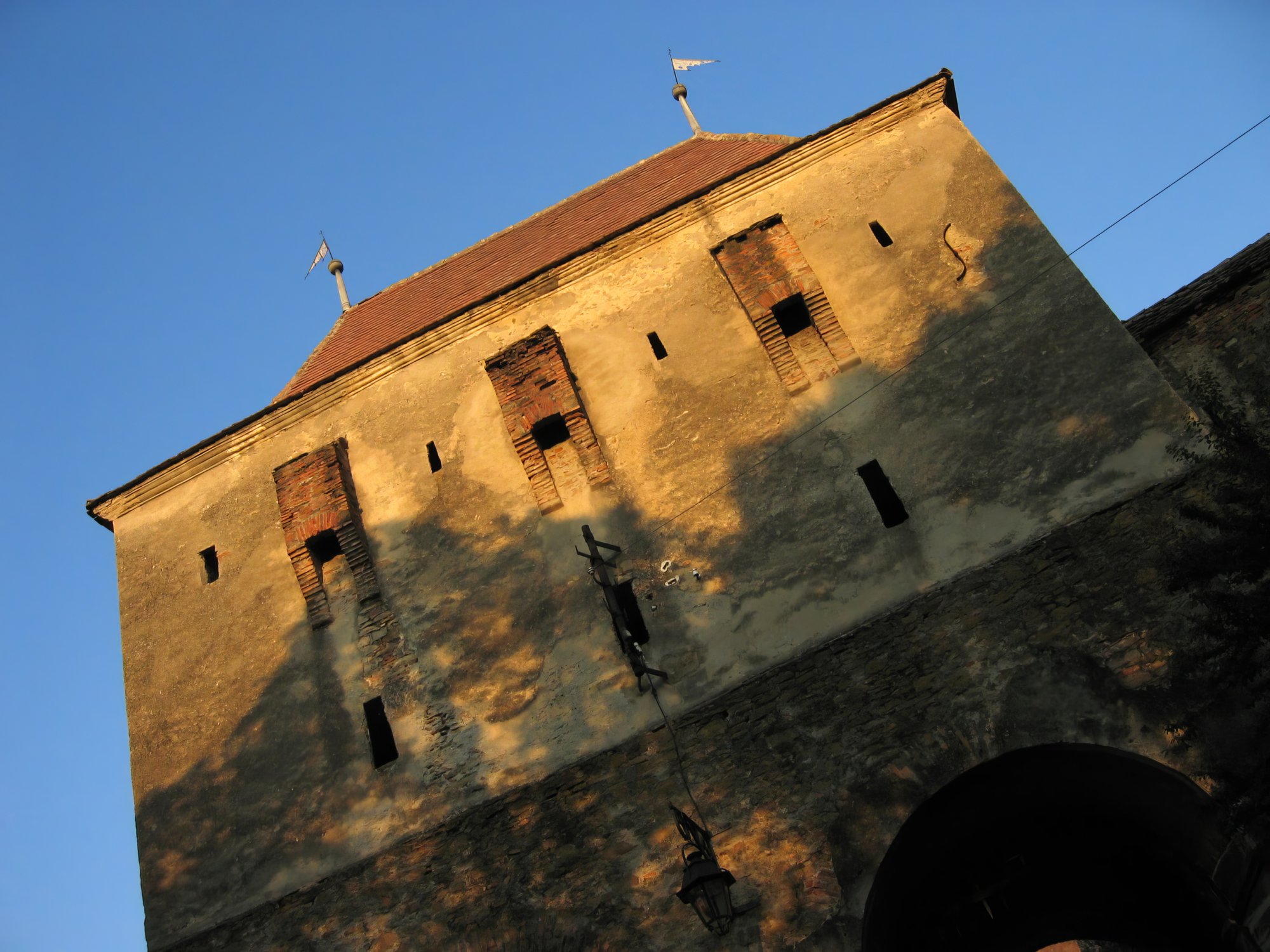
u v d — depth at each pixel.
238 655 19.78
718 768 16.42
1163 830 15.43
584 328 20.56
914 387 18.20
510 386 20.19
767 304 19.45
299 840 17.88
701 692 17.12
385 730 18.58
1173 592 14.71
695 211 20.95
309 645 19.42
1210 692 14.69
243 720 19.20
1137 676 15.16
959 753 15.41
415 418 20.84
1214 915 14.99
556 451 19.83
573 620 18.22
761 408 18.88
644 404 19.55
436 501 19.92
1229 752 14.30
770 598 17.42
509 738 17.67
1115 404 16.95
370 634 19.16
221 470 21.67
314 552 20.27
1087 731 15.05
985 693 15.71
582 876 16.28
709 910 14.53
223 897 17.83
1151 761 14.59
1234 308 17.70
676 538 18.31
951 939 16.80
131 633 20.70
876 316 19.00
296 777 18.41
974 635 16.16
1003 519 16.84
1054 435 17.09
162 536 21.47
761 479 18.33
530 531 19.14
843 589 17.16
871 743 15.88
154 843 18.66
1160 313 18.39
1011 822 16.61
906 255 19.30
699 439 18.97
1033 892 16.91
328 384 21.48
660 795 16.50
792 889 15.37
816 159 20.75
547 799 17.00
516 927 16.16
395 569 19.58
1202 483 15.95
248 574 20.44
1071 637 15.69
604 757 17.05
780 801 15.93
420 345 21.34
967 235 19.11
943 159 19.95
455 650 18.59
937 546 16.98
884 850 15.18
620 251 21.03
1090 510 16.45
